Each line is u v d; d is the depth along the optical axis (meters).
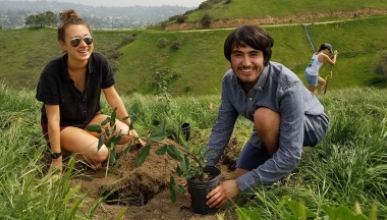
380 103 4.70
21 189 2.13
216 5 63.97
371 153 2.73
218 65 47.72
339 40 47.56
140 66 51.53
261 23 56.31
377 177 2.53
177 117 4.68
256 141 2.89
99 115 3.51
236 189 2.46
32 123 4.00
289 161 2.43
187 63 49.19
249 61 2.34
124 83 48.97
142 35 58.88
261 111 2.50
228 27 56.28
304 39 49.31
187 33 54.53
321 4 57.41
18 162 2.63
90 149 3.12
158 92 5.01
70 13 2.99
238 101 2.69
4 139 2.89
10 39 67.25
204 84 45.16
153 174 3.08
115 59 54.16
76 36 2.87
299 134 2.44
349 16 54.00
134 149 3.50
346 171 2.59
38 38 66.69
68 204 2.49
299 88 2.43
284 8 58.25
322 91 10.05
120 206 2.69
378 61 39.19
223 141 2.88
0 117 3.78
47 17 71.88
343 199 2.38
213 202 2.46
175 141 3.95
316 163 2.83
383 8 53.69
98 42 63.09
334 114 3.71
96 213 2.53
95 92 3.29
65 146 3.21
